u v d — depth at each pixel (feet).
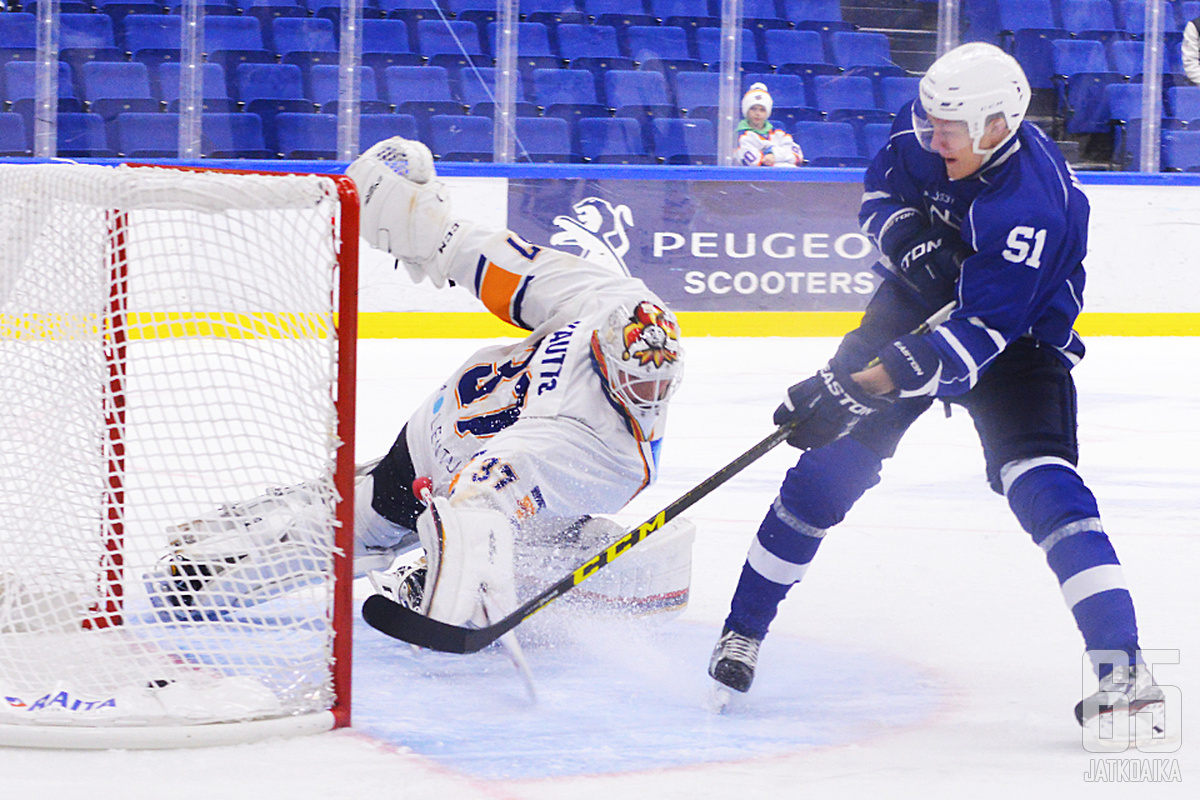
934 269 19.53
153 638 18.52
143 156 81.15
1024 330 18.63
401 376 61.36
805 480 19.33
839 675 21.12
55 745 16.31
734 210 81.46
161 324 18.60
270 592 19.40
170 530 19.33
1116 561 17.89
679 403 55.62
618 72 86.99
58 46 80.74
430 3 88.22
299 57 84.07
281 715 17.44
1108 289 84.38
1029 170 18.10
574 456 21.18
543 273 22.84
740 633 19.25
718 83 86.12
